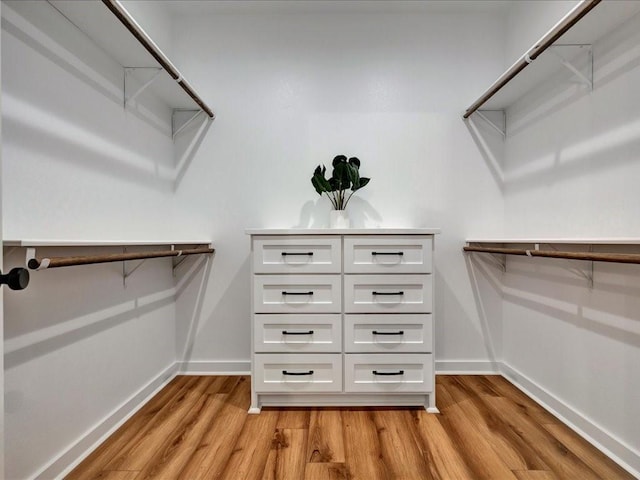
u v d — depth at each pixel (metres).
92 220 1.51
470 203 2.29
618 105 1.40
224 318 2.28
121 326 1.70
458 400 1.88
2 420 0.82
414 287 1.75
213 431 1.58
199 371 2.28
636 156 1.32
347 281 1.74
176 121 2.30
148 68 1.76
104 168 1.60
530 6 2.00
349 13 2.30
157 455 1.41
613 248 1.40
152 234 2.04
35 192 1.22
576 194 1.63
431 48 2.30
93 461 1.37
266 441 1.50
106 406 1.57
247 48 2.30
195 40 2.29
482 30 2.29
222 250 2.29
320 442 1.49
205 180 2.30
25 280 0.78
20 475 1.13
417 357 1.74
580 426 1.56
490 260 2.29
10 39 1.12
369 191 2.29
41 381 1.22
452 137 2.29
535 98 1.96
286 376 1.75
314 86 2.29
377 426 1.61
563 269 1.70
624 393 1.35
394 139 2.29
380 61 2.29
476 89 2.30
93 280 1.49
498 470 1.31
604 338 1.45
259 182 2.29
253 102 2.30
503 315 2.28
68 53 1.38
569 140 1.68
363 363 1.75
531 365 1.97
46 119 1.27
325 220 2.28
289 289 1.75
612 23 1.38
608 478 1.27
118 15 1.28
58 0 1.25
